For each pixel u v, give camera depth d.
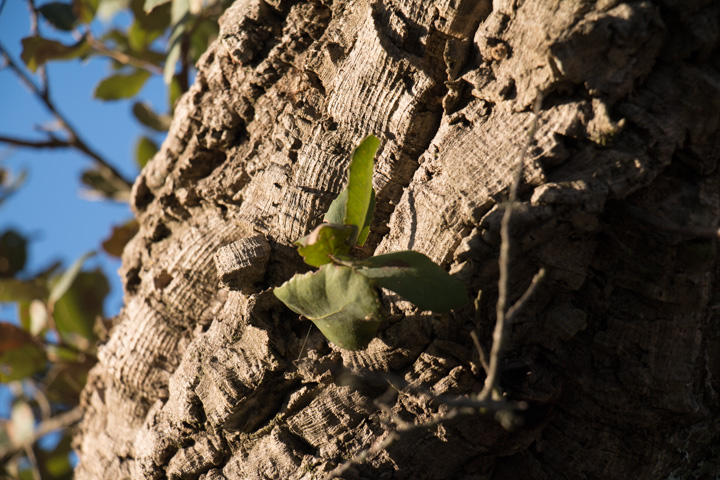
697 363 0.90
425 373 0.90
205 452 0.94
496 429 0.91
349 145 0.93
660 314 0.89
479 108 0.90
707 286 0.89
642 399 0.90
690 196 0.88
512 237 0.88
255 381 0.92
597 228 0.89
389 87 0.92
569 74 0.88
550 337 0.90
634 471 0.91
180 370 0.94
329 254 0.88
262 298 0.92
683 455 0.91
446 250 0.89
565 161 0.88
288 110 0.94
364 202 0.89
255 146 0.96
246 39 0.95
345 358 0.91
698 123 0.87
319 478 0.91
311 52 0.94
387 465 0.91
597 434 0.91
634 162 0.88
